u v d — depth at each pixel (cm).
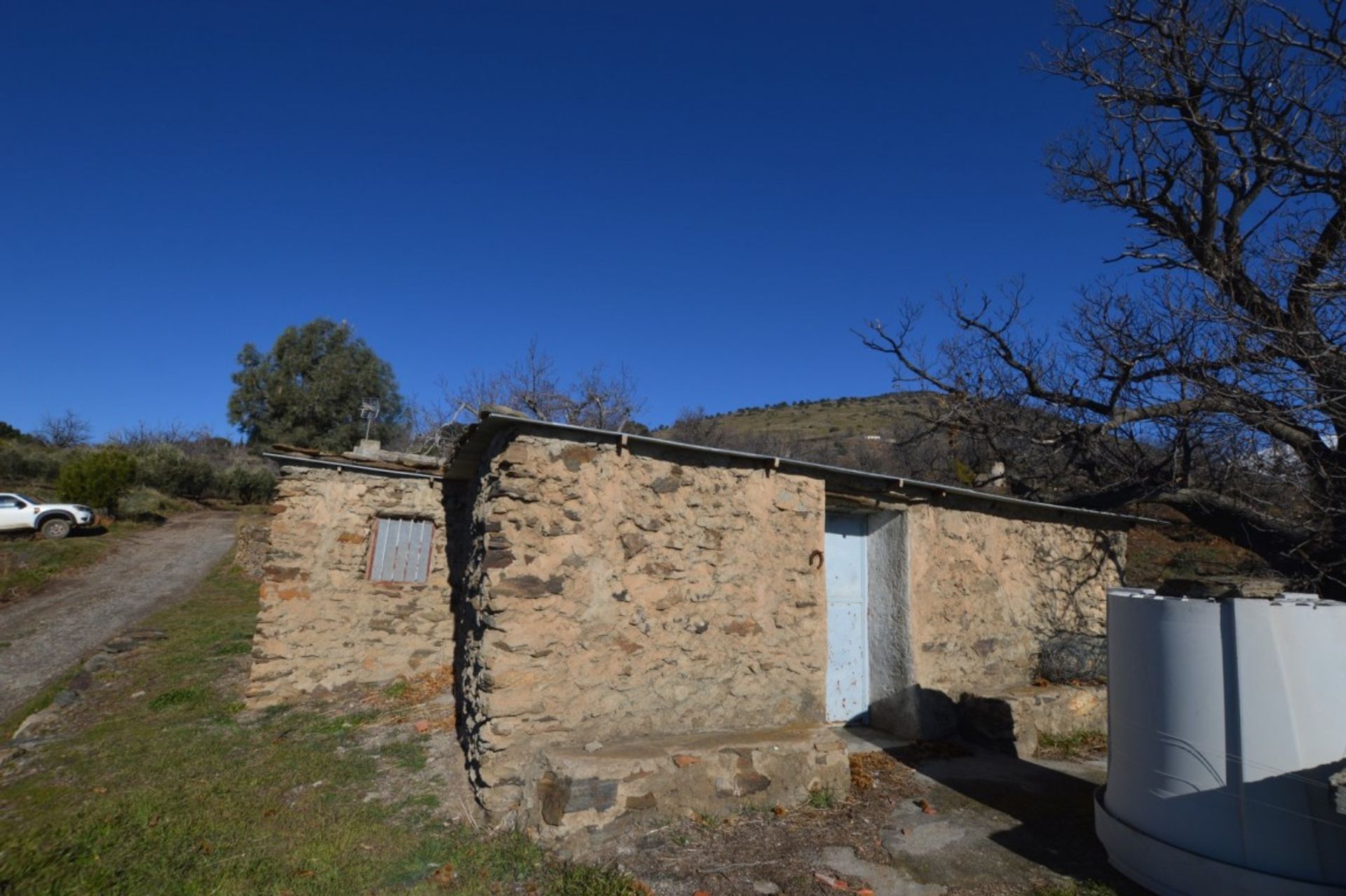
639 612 524
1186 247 1027
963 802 503
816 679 602
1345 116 823
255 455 3578
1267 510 896
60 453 3155
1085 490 1121
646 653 523
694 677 542
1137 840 377
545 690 478
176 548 2156
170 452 3134
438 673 859
